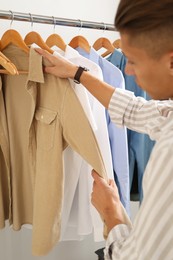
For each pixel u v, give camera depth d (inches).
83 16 56.5
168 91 21.7
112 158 42.0
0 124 38.5
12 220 42.1
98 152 33.4
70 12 55.1
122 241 22.9
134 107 35.1
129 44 20.0
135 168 48.0
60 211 37.8
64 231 42.1
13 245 57.7
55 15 53.9
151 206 18.6
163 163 18.1
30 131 37.5
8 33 35.5
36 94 36.2
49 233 37.4
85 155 33.7
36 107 37.1
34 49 34.2
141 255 19.3
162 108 31.5
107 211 28.5
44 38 53.5
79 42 41.2
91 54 40.5
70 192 40.9
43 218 37.4
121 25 19.4
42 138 36.7
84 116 33.4
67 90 34.1
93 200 31.4
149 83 21.5
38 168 37.5
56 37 39.4
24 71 35.9
